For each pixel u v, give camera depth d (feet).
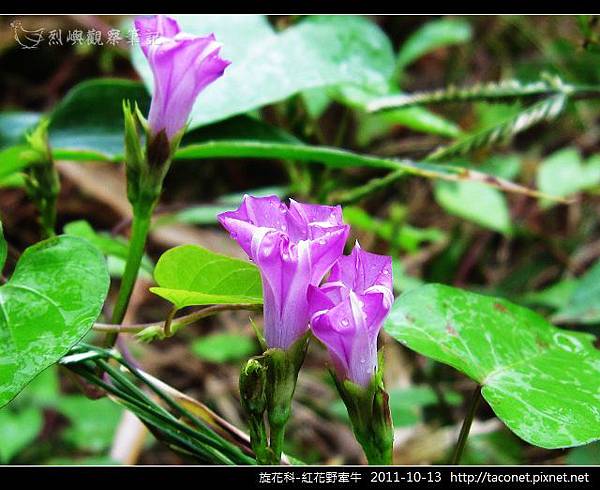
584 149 1.16
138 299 1.04
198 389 1.01
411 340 0.49
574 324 0.71
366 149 1.17
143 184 0.48
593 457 0.59
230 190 1.23
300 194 0.85
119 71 1.23
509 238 1.01
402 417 0.76
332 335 0.40
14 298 0.42
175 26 0.47
